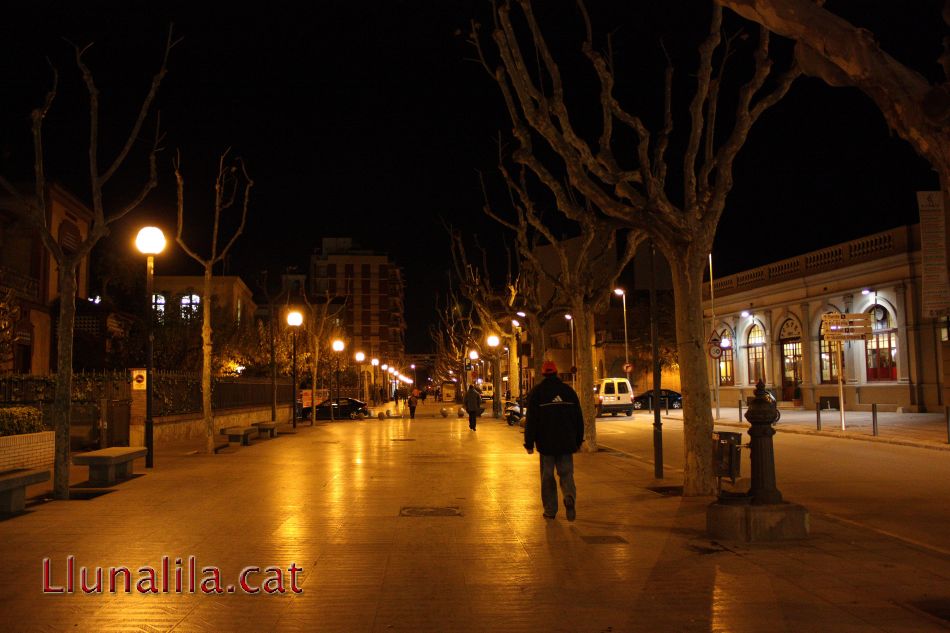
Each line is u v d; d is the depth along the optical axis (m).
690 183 12.12
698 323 12.11
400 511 10.81
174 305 39.62
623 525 9.66
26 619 5.87
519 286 39.56
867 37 4.82
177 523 9.85
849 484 14.00
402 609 6.12
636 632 5.54
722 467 12.03
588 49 12.62
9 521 9.98
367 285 125.19
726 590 6.62
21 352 29.44
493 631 5.57
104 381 21.59
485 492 12.80
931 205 24.92
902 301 35.12
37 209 12.38
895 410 35.56
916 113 4.71
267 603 6.29
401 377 124.19
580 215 14.79
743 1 5.26
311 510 10.90
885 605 6.18
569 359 69.12
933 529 9.70
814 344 41.12
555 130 12.43
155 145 14.95
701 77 12.18
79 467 17.12
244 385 36.28
